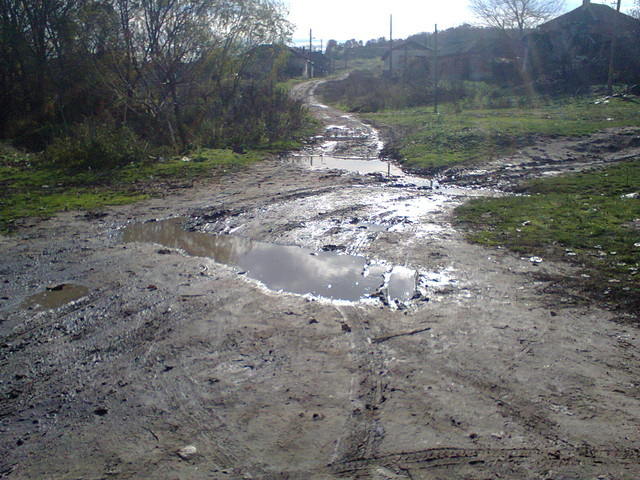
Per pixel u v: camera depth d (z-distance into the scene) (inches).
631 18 1432.1
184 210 400.2
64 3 901.2
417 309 222.2
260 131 793.6
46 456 139.3
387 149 721.6
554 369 173.3
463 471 130.3
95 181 518.6
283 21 927.7
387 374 173.9
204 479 130.0
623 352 182.7
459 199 421.4
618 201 376.2
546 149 616.4
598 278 243.1
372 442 141.6
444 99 1439.5
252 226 354.0
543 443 138.9
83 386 171.8
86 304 233.6
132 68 821.9
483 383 167.0
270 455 137.9
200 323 213.6
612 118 839.7
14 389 170.9
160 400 163.0
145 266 280.4
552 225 329.1
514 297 230.1
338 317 217.0
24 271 274.4
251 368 179.6
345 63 4001.0
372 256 290.8
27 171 574.2
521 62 1828.2
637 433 141.3
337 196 436.8
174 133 768.3
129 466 134.9
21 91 956.6
